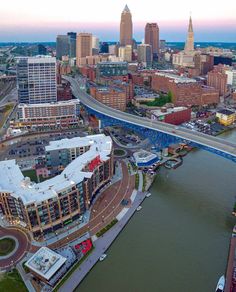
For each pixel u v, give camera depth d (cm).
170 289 14562
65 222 18888
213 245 17538
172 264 16100
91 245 17162
